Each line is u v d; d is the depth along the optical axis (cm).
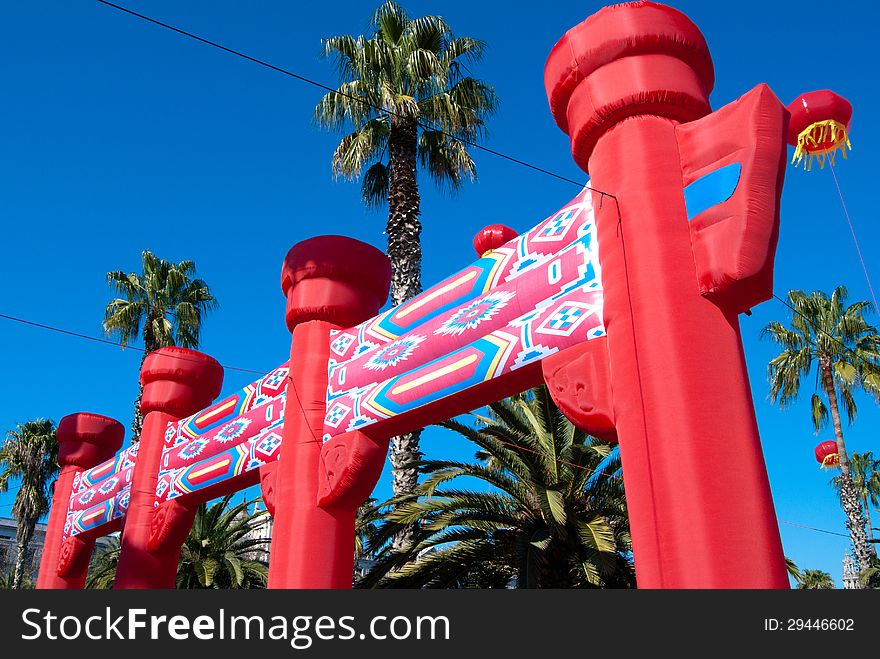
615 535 1123
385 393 848
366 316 1025
